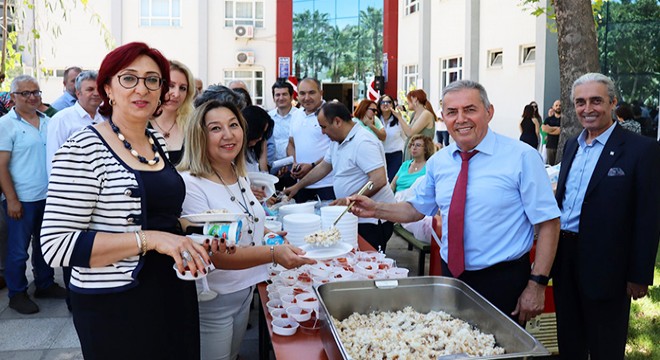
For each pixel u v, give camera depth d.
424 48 16.94
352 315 2.22
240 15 19.38
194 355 2.08
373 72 25.16
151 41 18.69
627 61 10.89
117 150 1.82
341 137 4.02
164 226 1.89
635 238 2.65
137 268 1.80
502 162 2.44
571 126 4.81
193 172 2.48
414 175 5.95
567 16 4.78
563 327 2.98
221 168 2.57
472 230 2.48
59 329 4.11
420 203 2.85
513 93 12.88
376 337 1.95
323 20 26.34
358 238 3.82
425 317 2.19
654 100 10.43
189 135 2.51
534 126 10.12
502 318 1.93
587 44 4.77
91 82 3.92
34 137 4.40
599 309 2.80
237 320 2.68
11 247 4.39
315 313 2.29
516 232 2.46
